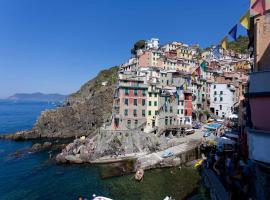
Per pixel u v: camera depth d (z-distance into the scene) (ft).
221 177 116.16
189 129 261.85
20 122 592.60
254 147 56.34
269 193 53.52
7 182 172.86
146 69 332.60
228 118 278.67
